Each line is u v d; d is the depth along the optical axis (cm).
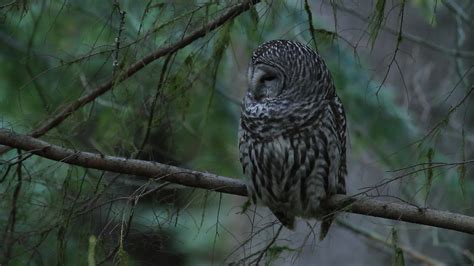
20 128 1294
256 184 1027
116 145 1110
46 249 1059
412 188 1388
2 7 993
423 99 1572
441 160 1442
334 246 1641
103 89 1079
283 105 1009
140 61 1041
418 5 1443
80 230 999
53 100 1229
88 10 1391
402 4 903
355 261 1634
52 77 1383
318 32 1020
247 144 1029
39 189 1136
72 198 1000
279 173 1020
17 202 1056
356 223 1634
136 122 1101
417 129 1561
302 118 1008
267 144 1015
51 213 1039
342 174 1052
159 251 983
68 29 1421
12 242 1014
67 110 1070
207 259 1507
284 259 991
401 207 946
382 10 912
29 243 1042
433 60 1684
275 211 1060
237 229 1731
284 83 1013
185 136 1471
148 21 1262
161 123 1080
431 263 1563
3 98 1399
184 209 986
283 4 1052
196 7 1035
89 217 983
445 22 1716
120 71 1026
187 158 1480
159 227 970
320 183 1023
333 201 1035
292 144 1011
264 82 1027
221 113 1541
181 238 1474
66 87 1141
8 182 1080
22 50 1411
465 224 929
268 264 980
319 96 1016
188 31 1047
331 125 1022
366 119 1555
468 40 1684
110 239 962
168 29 1040
